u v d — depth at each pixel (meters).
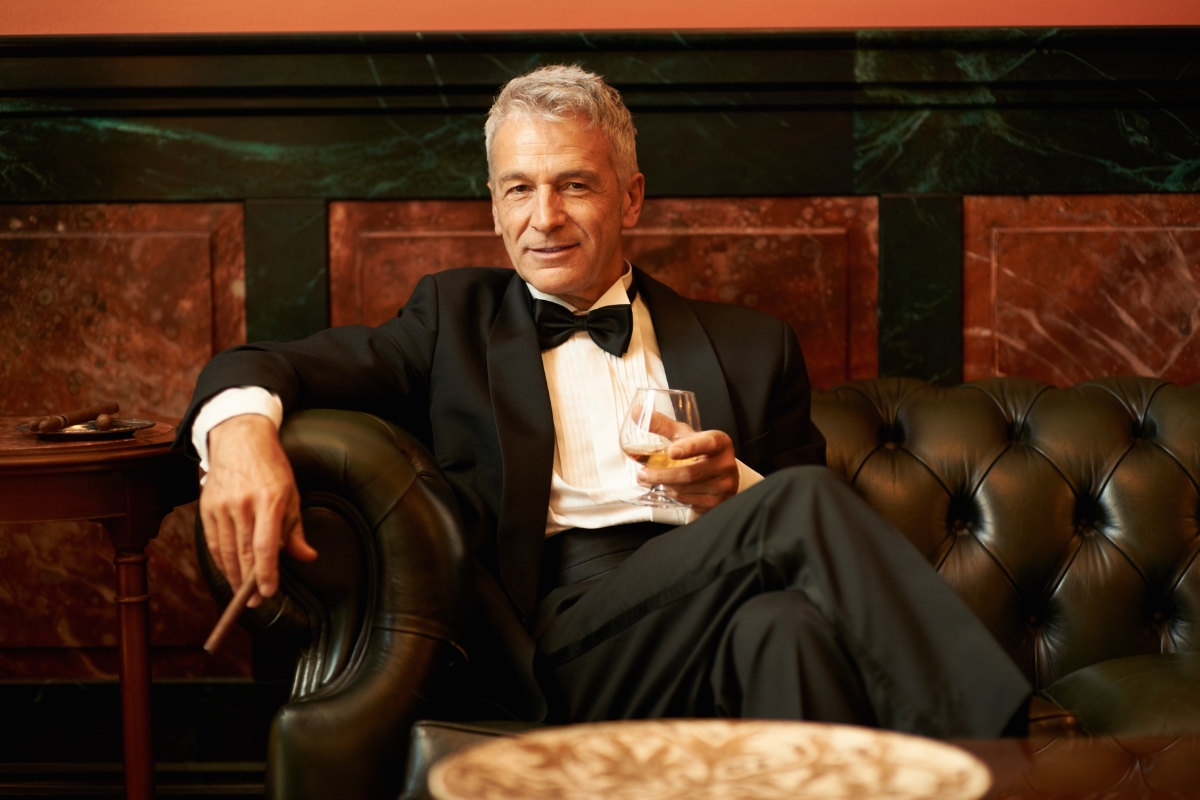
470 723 1.28
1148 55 2.12
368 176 2.11
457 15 2.13
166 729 2.14
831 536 1.11
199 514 1.34
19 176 2.07
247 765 2.14
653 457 1.34
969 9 2.16
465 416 1.54
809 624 1.05
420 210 2.13
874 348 2.19
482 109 2.10
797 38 2.08
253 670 2.14
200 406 1.33
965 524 1.87
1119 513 1.82
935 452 1.87
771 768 0.78
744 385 1.66
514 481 1.48
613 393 1.62
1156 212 2.18
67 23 2.08
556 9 2.13
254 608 1.31
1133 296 2.18
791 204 2.17
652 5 2.14
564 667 1.33
